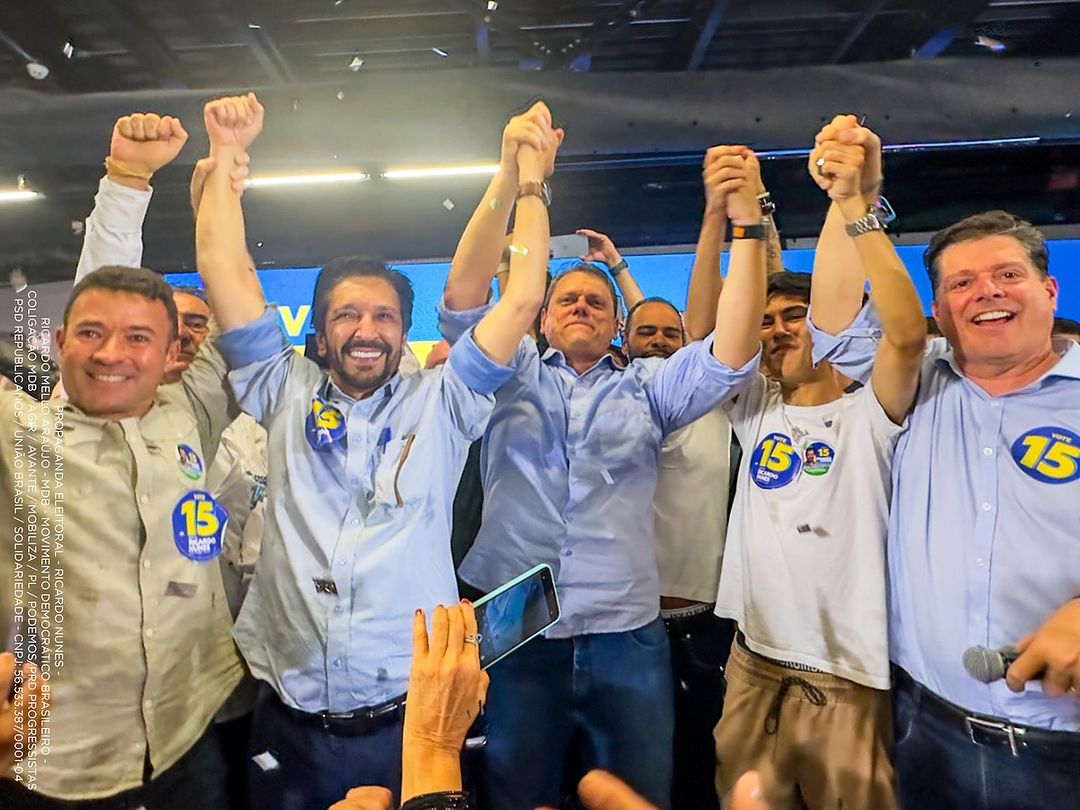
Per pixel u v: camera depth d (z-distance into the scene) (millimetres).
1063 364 870
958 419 896
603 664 945
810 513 944
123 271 925
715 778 941
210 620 927
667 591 962
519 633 869
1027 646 834
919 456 909
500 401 967
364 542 930
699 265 963
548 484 961
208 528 926
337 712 927
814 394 954
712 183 955
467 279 946
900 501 920
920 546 901
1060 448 847
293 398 946
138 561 909
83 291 916
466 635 705
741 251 932
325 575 927
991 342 889
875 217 909
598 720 941
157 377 925
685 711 949
